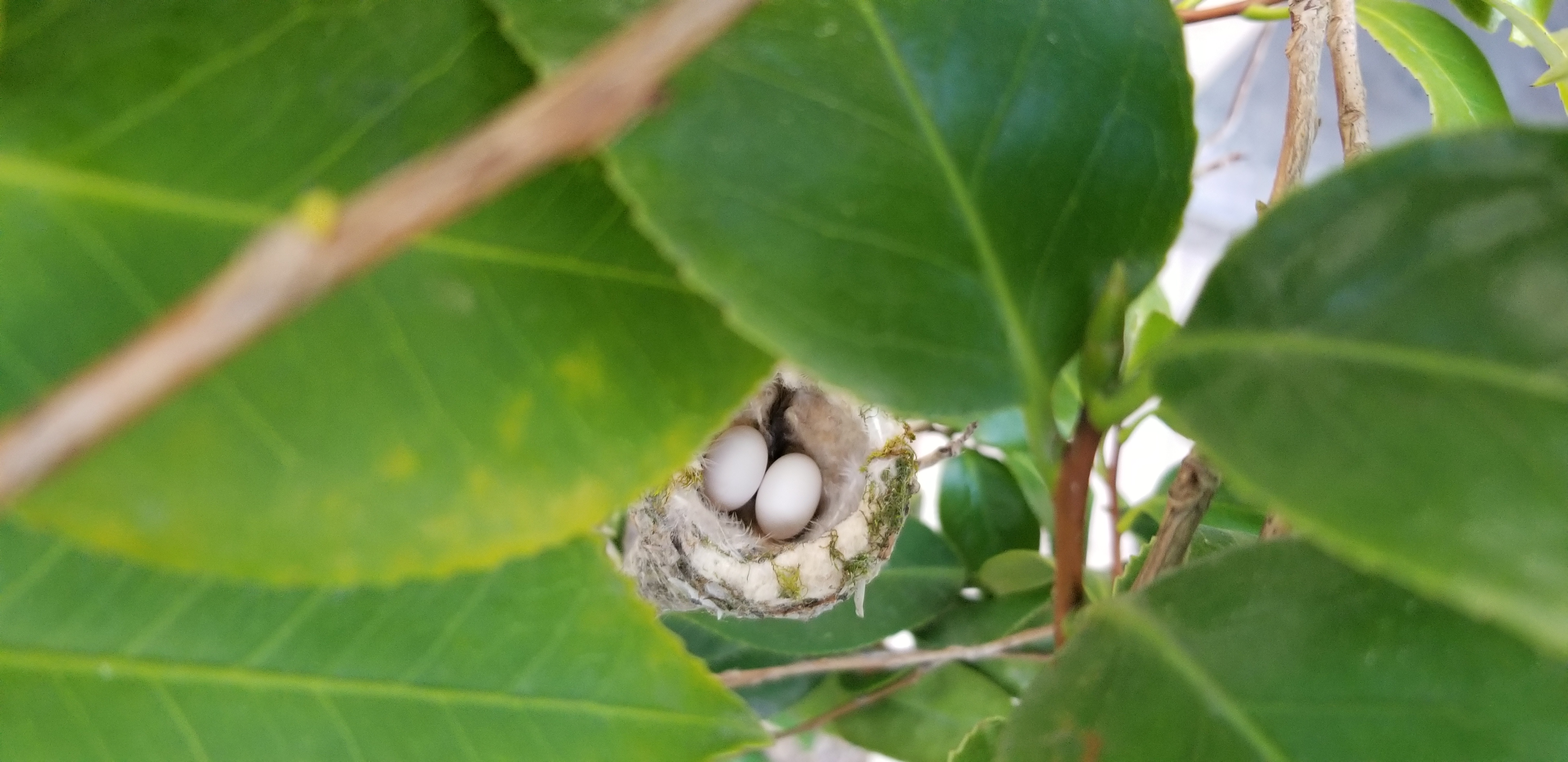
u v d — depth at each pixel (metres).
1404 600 0.05
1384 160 0.05
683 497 0.14
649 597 0.14
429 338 0.05
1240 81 0.20
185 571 0.05
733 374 0.05
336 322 0.05
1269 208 0.05
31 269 0.05
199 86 0.05
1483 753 0.05
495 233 0.05
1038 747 0.05
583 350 0.05
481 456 0.05
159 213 0.05
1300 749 0.05
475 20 0.05
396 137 0.05
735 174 0.05
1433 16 0.12
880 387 0.05
